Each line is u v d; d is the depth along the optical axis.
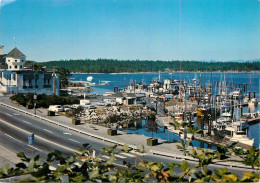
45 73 78.88
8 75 75.94
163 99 96.25
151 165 5.66
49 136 38.19
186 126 6.07
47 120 48.88
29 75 75.81
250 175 4.88
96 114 65.00
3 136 36.69
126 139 37.47
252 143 42.69
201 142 44.06
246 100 108.81
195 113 76.69
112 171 20.44
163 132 55.16
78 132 41.84
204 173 5.23
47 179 5.00
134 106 77.56
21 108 58.19
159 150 31.88
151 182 5.49
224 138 45.22
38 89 77.81
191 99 101.69
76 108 64.81
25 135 38.03
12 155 28.64
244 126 59.53
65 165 5.29
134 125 62.91
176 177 5.38
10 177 5.16
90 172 5.27
